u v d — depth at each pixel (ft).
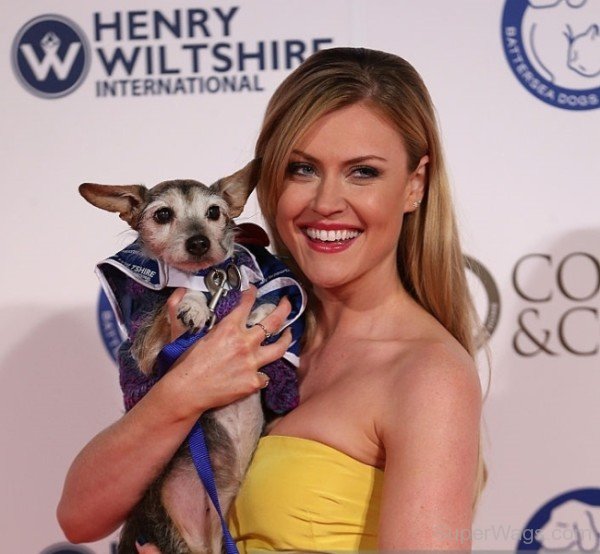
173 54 7.94
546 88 7.70
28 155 8.04
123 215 6.25
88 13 7.94
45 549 8.16
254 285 5.78
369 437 4.96
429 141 5.57
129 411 5.53
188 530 5.69
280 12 7.85
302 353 5.97
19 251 8.08
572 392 7.76
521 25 7.68
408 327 5.44
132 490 5.43
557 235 7.74
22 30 7.96
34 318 8.09
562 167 7.72
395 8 7.75
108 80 7.98
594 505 7.75
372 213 5.29
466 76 7.73
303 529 4.92
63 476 8.12
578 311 7.75
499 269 7.78
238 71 7.91
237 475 5.58
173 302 5.54
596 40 7.64
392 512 4.51
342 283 5.46
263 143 5.88
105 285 5.84
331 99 5.21
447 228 5.70
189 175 8.01
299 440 5.13
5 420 8.08
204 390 5.11
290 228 5.56
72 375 8.09
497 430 7.80
